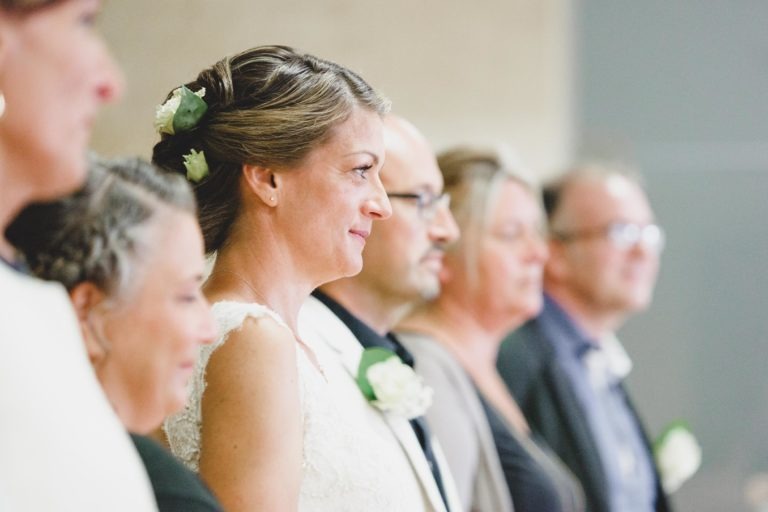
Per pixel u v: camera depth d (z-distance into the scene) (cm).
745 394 870
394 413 286
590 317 549
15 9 166
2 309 161
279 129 258
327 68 269
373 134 268
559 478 432
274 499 242
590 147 873
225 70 267
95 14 176
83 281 193
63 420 161
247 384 242
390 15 755
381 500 258
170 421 250
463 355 447
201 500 199
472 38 785
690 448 534
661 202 880
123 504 165
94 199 193
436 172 370
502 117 800
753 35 880
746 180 881
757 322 873
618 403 526
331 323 300
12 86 169
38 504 158
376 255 352
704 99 880
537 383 486
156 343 199
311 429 255
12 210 176
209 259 276
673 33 880
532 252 458
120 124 645
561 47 842
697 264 880
